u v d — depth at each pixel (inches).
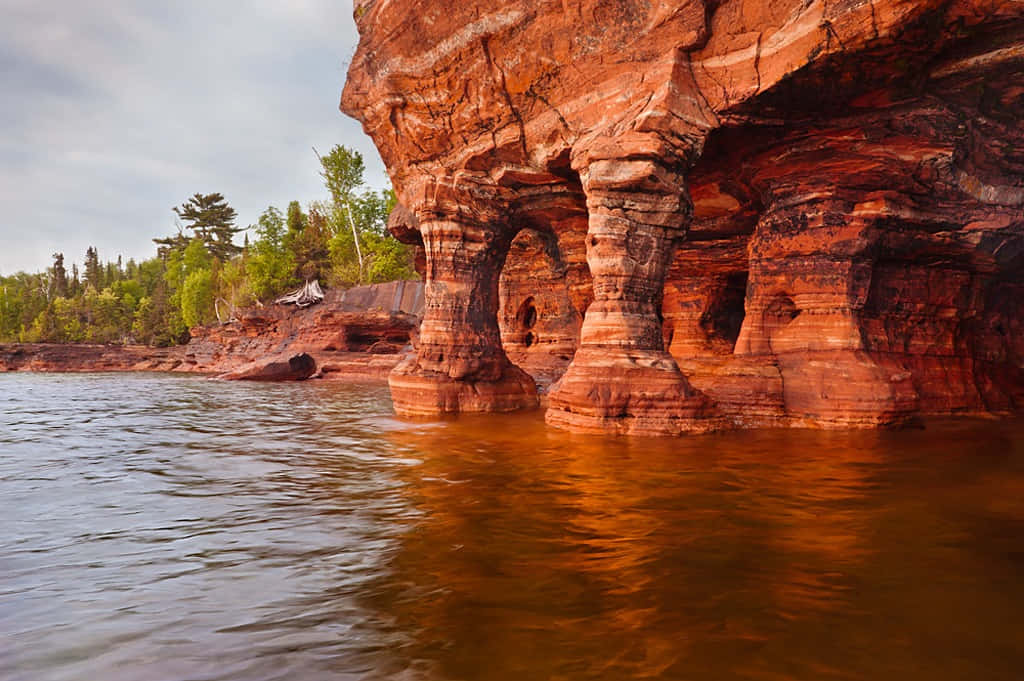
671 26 430.9
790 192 523.2
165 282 3782.0
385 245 2100.1
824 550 210.5
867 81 383.9
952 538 223.0
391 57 605.9
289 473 342.6
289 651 143.8
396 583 183.8
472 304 663.1
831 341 506.6
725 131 451.5
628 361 479.5
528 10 497.4
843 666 136.0
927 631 152.9
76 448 438.3
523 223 721.0
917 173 462.9
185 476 337.1
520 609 165.5
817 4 364.2
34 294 4109.3
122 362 2431.1
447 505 270.8
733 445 417.1
